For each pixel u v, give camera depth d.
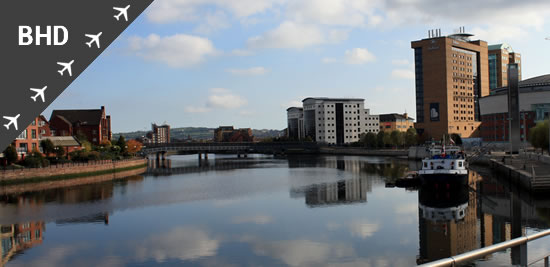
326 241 39.78
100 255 36.12
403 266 32.53
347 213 53.25
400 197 65.88
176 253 36.50
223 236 42.12
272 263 33.50
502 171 88.75
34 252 37.06
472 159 122.94
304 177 99.69
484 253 9.84
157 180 96.31
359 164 142.75
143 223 48.41
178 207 58.81
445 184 69.44
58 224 48.09
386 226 45.56
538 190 60.69
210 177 103.31
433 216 50.62
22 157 96.69
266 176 103.94
